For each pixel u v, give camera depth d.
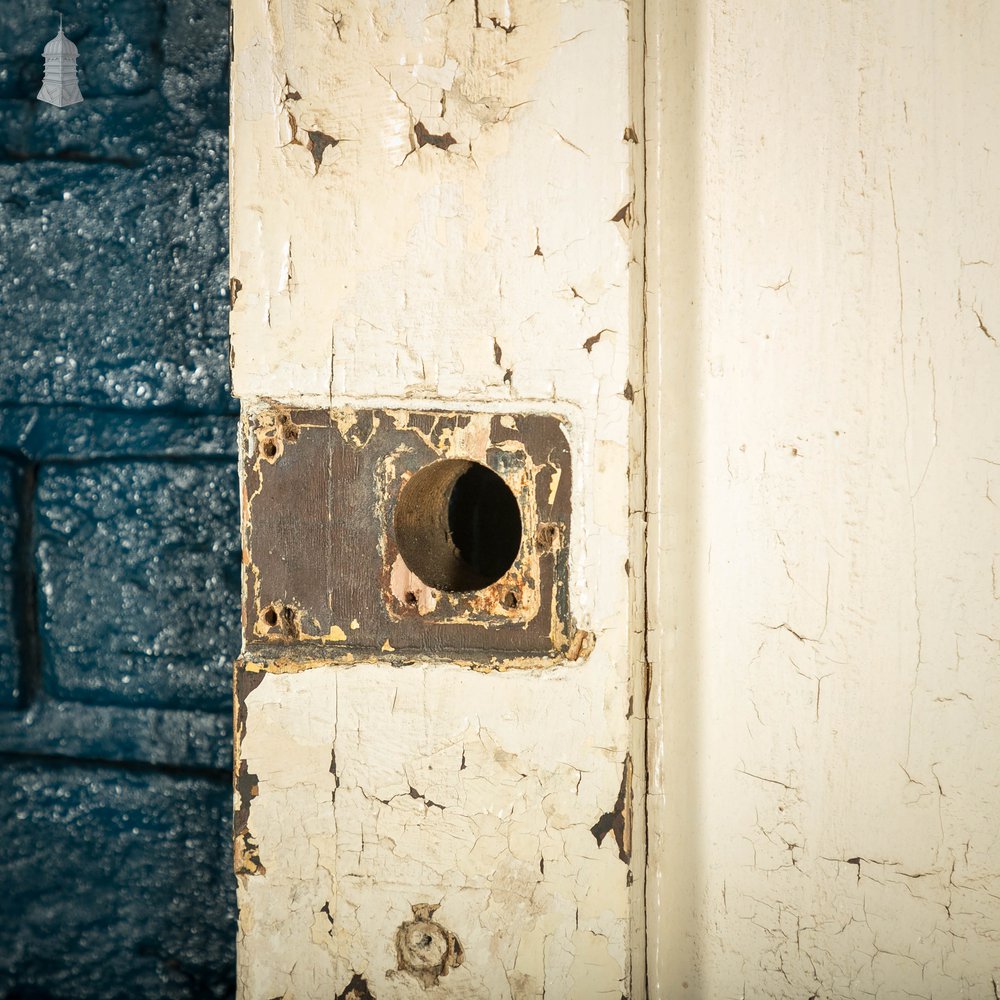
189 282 1.16
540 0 0.89
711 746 0.94
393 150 0.91
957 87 0.88
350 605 0.94
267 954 0.96
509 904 0.92
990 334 0.89
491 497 1.06
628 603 0.90
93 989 1.18
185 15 1.16
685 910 0.96
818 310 0.91
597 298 0.89
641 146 0.91
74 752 1.18
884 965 0.93
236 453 1.14
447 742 0.92
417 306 0.92
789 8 0.90
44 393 1.18
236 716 0.95
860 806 0.92
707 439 0.93
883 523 0.91
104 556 1.17
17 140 1.18
